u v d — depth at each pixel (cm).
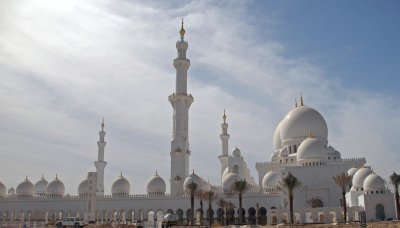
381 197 9762
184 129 14012
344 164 11850
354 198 10656
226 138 15638
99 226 8888
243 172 14625
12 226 9056
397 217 8569
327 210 10200
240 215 10056
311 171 11819
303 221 10262
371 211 9712
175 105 14225
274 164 13338
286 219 10519
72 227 8925
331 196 11556
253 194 12294
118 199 13300
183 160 13688
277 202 12069
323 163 12062
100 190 14888
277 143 14575
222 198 12006
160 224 9662
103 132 15575
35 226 9388
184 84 14350
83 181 14525
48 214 13888
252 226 8294
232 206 11969
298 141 13462
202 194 11656
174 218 10425
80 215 13525
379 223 7019
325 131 13712
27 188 14600
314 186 11688
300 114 13750
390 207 9669
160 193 13812
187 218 12381
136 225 9212
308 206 11556
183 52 14562
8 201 14075
